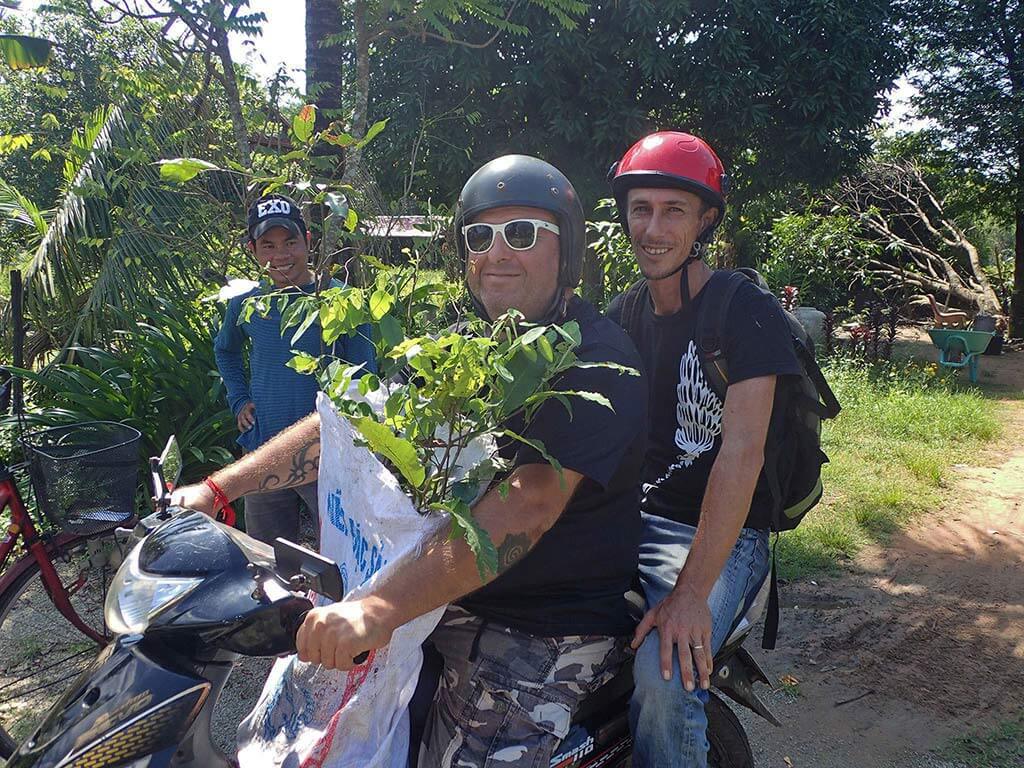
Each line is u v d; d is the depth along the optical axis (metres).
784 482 2.36
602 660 1.93
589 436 1.63
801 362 2.31
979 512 5.64
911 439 7.28
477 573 1.50
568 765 1.97
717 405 2.33
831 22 8.70
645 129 8.37
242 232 5.30
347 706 1.55
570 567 1.82
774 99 9.24
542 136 8.32
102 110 5.84
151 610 1.50
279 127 5.75
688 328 2.41
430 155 8.20
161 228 5.24
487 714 1.81
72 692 1.59
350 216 3.44
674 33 8.66
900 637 3.94
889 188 16.77
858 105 9.16
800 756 3.09
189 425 5.00
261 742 1.72
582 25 8.31
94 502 2.84
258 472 2.01
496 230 1.79
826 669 3.66
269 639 1.49
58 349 6.04
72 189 5.04
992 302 15.69
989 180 16.14
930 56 15.65
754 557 2.33
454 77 8.11
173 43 5.20
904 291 17.61
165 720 1.49
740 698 2.28
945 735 3.21
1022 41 14.85
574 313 1.86
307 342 3.21
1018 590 4.46
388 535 1.56
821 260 14.58
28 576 3.11
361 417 1.46
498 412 1.49
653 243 2.36
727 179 2.44
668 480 2.49
